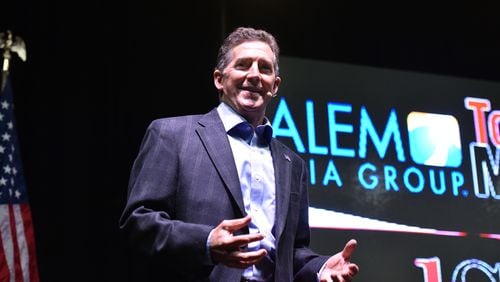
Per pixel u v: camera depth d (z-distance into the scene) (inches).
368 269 136.3
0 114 144.4
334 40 161.2
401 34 165.0
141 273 159.2
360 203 140.7
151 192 60.9
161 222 57.4
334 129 144.8
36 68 167.0
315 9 159.5
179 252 55.4
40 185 161.6
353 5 160.9
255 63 68.6
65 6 166.6
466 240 144.9
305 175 73.0
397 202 143.3
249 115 68.5
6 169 140.6
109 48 168.6
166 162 62.8
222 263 54.8
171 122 66.3
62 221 160.7
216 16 159.5
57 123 165.5
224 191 61.6
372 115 148.9
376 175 144.2
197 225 56.4
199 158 63.4
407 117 151.6
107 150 165.8
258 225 62.5
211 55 161.5
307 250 69.6
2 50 165.5
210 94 161.3
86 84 167.8
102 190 163.8
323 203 138.3
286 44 158.1
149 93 166.6
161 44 166.4
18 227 136.9
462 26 166.6
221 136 65.5
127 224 59.5
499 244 146.9
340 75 149.9
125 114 166.7
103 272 159.6
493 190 151.8
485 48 169.3
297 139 141.2
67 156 164.1
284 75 145.8
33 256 136.0
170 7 163.9
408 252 140.1
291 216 66.6
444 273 140.6
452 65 167.5
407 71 155.3
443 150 151.3
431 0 161.8
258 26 156.7
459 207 147.6
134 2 165.2
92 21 168.1
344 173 142.1
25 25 166.7
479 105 158.6
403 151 148.3
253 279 61.3
